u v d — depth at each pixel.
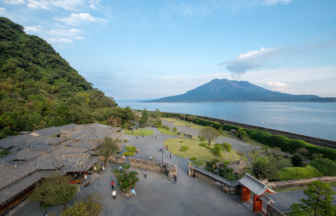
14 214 27.66
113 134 69.44
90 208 28.31
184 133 109.38
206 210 29.28
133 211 28.94
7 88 102.12
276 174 40.66
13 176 29.80
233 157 62.34
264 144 83.50
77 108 100.56
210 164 44.28
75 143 54.12
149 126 120.62
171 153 62.09
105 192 34.62
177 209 29.53
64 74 188.00
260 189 26.83
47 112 98.19
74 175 40.16
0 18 181.50
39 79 151.62
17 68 130.25
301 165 50.06
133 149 63.62
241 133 94.94
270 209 26.88
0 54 132.12
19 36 189.62
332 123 189.25
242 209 29.53
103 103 172.62
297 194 36.00
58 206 29.61
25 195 31.98
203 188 36.62
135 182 35.84
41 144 48.19
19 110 80.62
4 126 72.25
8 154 44.75
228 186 34.81
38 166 34.62
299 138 79.25
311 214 26.86
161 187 36.91
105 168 46.69
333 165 44.06
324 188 24.73
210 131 76.88
